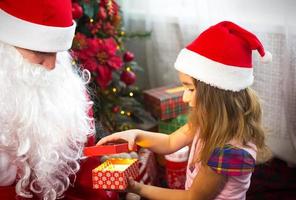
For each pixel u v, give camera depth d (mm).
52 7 1431
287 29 2129
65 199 1662
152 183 2150
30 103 1479
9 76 1453
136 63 2559
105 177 1588
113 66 2127
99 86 2170
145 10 2609
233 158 1619
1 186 1513
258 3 2217
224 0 2291
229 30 1660
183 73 1673
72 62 1787
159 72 2641
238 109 1646
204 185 1648
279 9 2172
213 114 1643
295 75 2166
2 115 1451
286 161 2285
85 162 1712
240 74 1622
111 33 2248
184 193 1663
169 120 2293
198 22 2377
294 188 2141
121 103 2307
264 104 2273
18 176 1530
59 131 1553
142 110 2387
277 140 2283
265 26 2207
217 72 1606
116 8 2266
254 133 1680
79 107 1625
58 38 1454
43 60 1482
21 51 1459
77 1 2119
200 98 1648
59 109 1549
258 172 2246
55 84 1550
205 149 1657
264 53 1636
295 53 2146
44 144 1514
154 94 2322
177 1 2459
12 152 1493
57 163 1563
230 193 1665
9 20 1418
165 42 2555
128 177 1626
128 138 1746
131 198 1963
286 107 2207
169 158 2047
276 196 2104
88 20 2172
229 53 1605
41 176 1528
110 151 1616
